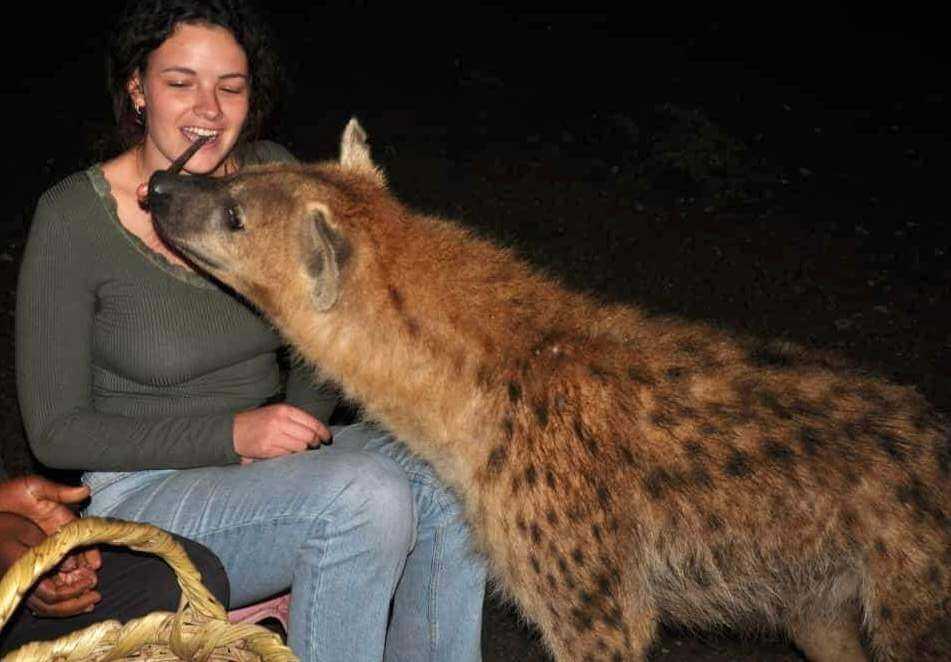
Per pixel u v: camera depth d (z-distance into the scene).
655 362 2.87
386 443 3.08
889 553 2.72
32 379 2.60
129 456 2.60
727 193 7.82
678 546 2.84
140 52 2.67
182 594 2.26
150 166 2.83
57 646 2.09
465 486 2.89
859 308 6.33
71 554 2.21
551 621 2.88
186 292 2.72
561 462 2.79
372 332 2.91
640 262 6.85
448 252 2.96
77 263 2.62
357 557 2.49
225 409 2.84
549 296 2.97
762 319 6.19
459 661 2.93
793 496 2.76
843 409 2.81
